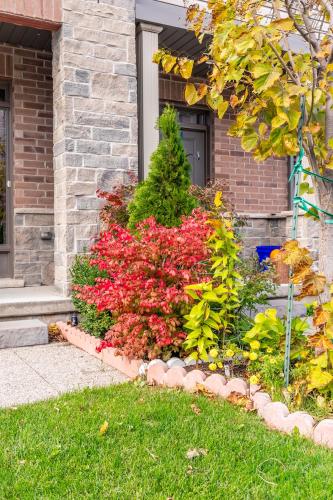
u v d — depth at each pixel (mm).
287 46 3168
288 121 2838
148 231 3943
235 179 8219
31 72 6746
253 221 7941
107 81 5707
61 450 2459
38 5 5352
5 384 3695
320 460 2396
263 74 2744
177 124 4855
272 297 6223
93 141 5613
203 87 3256
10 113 6754
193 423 2811
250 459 2404
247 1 3174
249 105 3246
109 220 5324
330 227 3191
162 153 4766
